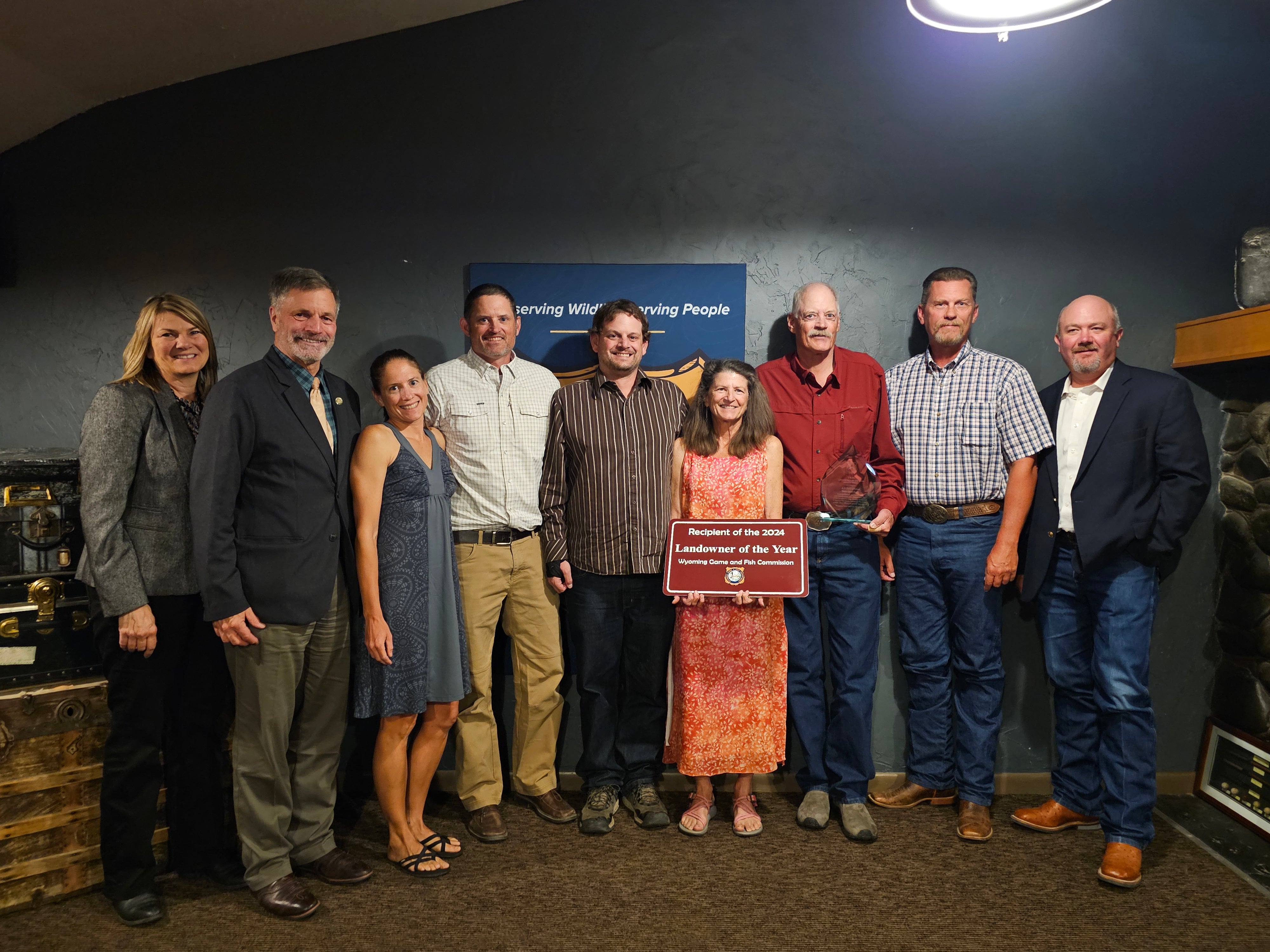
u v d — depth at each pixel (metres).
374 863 2.38
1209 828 2.62
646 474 2.55
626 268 2.89
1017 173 2.87
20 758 2.09
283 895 2.11
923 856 2.43
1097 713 2.57
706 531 2.45
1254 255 2.66
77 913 2.11
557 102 2.88
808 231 2.88
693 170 2.88
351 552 2.21
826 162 2.87
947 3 2.06
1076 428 2.57
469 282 2.90
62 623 2.18
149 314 2.13
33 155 2.90
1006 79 2.86
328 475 2.14
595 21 2.86
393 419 2.28
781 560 2.42
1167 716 2.90
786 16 2.86
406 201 2.89
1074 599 2.57
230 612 2.00
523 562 2.60
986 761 2.60
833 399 2.64
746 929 2.05
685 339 2.90
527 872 2.33
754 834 2.54
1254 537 2.70
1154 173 2.86
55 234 2.91
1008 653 2.88
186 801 2.27
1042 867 2.37
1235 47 2.83
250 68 2.87
